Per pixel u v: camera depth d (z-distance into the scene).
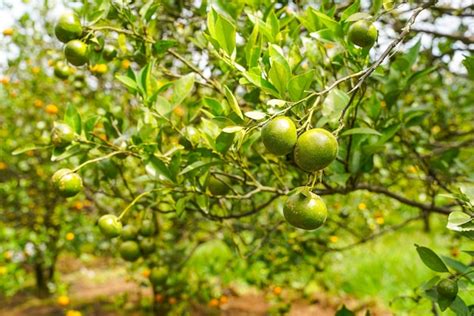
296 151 0.91
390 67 1.52
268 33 1.24
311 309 3.69
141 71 1.32
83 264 5.68
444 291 1.05
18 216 3.20
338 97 1.18
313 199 0.94
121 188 2.32
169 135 1.60
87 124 1.35
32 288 4.47
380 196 2.55
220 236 2.58
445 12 1.83
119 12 1.36
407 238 5.50
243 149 1.28
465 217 0.98
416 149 1.88
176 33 1.73
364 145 1.44
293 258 2.08
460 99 2.39
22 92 2.99
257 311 3.67
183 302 2.78
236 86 1.47
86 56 1.29
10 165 3.12
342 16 1.19
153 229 1.56
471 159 2.07
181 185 1.32
